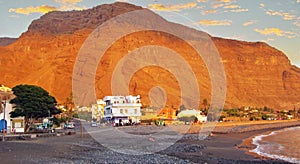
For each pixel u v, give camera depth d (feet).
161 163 91.50
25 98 213.25
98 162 86.48
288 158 130.21
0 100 213.46
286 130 400.67
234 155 131.75
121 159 94.48
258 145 190.08
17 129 216.13
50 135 193.67
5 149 111.45
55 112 233.35
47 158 90.27
